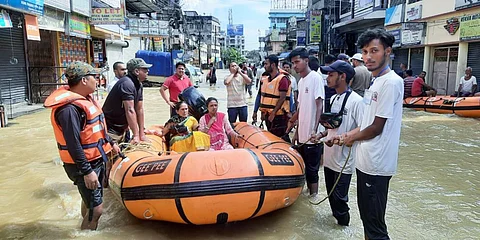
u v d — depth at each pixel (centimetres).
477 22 1246
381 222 301
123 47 2491
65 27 1388
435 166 607
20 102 1281
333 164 383
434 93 1297
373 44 281
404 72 1417
